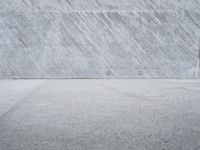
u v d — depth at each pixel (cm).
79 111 329
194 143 184
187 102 418
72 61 1301
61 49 1298
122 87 745
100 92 593
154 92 590
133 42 1326
